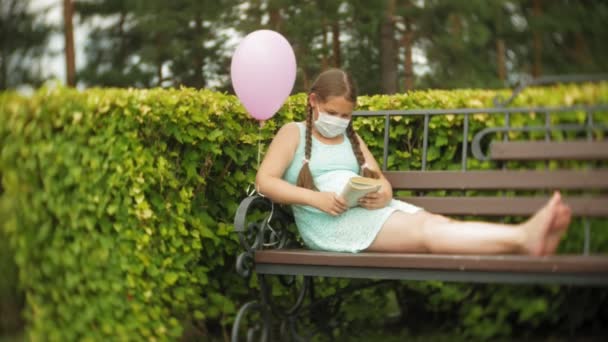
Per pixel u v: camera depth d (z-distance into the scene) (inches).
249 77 124.8
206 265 130.9
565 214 93.8
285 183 111.6
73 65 436.8
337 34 386.9
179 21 426.3
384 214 108.3
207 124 122.0
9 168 116.7
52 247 113.0
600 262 88.7
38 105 114.5
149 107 112.7
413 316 152.3
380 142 136.9
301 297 126.4
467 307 139.9
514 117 129.2
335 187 113.0
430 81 376.8
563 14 370.6
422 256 97.8
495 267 93.4
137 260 111.9
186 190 121.1
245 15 413.7
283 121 137.8
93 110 111.1
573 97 124.1
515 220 134.2
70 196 112.5
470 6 377.1
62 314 112.9
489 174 117.1
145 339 112.9
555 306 133.7
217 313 131.3
